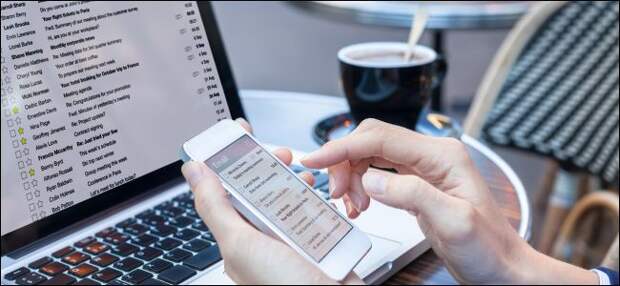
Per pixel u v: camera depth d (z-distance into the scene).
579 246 1.19
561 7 1.07
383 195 0.48
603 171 1.19
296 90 1.88
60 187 0.61
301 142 0.86
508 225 0.53
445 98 2.06
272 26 1.76
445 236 0.48
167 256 0.60
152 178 0.70
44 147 0.60
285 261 0.42
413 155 0.55
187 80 0.71
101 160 0.63
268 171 0.52
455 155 0.55
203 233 0.64
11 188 0.59
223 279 0.56
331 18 1.34
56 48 0.62
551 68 1.25
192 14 0.73
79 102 0.62
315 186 0.71
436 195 0.47
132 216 0.67
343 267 0.48
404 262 0.59
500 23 1.29
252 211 0.48
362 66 0.80
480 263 0.49
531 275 0.50
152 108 0.67
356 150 0.56
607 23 1.15
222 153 0.52
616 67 1.14
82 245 0.62
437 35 1.50
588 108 1.21
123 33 0.66
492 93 1.09
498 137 1.34
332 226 0.50
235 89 0.77
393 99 0.82
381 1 1.31
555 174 1.59
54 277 0.57
